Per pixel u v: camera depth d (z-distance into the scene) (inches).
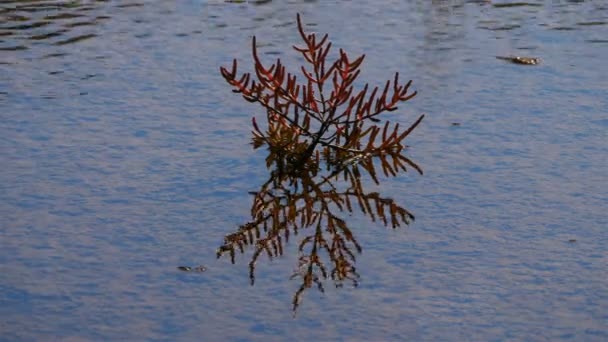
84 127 791.1
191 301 506.9
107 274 536.7
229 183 676.7
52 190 658.8
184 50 1039.6
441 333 473.4
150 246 573.3
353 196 657.0
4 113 825.5
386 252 567.8
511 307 499.2
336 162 722.8
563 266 545.6
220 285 526.3
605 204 634.2
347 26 1150.3
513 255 560.4
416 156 729.0
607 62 986.7
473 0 1327.5
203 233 593.6
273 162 719.7
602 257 557.3
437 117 816.9
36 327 478.0
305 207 637.3
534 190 658.8
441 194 655.1
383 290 519.8
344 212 629.9
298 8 1259.2
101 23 1173.7
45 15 1218.6
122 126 794.8
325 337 469.1
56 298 508.4
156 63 989.8
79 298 508.7
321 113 736.3
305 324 482.6
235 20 1184.8
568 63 984.3
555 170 694.5
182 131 783.7
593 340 466.3
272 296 513.7
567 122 799.7
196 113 830.5
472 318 488.1
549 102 855.1
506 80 924.6
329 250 572.1
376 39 1084.5
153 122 805.2
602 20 1182.9
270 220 616.1
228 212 627.2
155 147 746.2
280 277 536.4
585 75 940.6
